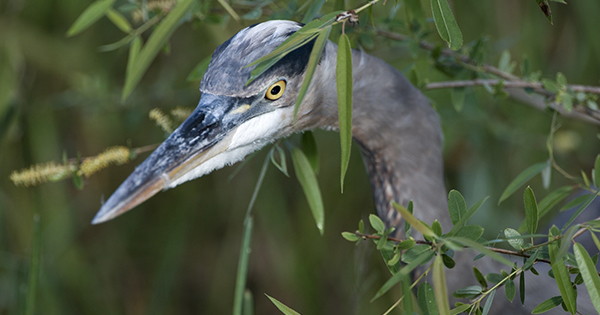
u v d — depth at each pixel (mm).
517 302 3211
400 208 2051
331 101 3256
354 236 2365
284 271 5426
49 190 5547
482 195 5137
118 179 5914
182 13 2756
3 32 5023
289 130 3221
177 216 5660
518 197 5422
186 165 2988
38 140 5359
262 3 3469
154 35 2734
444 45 4355
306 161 3230
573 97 3512
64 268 5438
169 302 5574
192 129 2986
